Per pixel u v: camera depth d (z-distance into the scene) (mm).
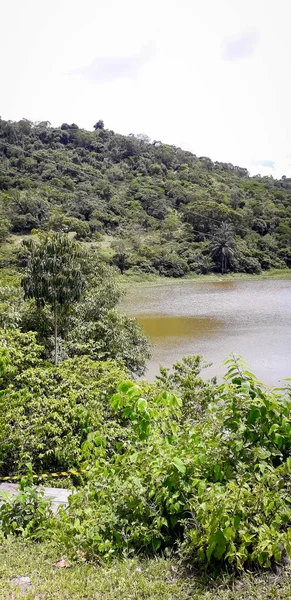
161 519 2908
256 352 24375
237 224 103438
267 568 2516
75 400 7652
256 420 3025
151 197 112188
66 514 3445
